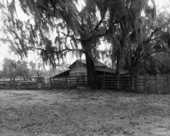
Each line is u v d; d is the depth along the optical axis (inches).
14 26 453.7
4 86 964.0
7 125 222.4
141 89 653.3
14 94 637.3
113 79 738.2
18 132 193.9
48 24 478.0
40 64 653.9
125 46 629.9
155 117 259.8
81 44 618.2
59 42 632.4
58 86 883.4
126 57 693.9
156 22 647.1
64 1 365.7
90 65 777.6
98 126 214.2
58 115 278.1
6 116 274.4
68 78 867.4
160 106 354.3
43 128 208.1
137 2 507.8
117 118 255.9
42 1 349.1
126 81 702.5
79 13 495.5
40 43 569.3
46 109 332.2
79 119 251.3
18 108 345.7
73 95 579.2
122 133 186.4
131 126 213.0
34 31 510.6
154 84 629.9
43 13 399.5
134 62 735.1
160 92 617.0
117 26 599.8
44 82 919.0
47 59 642.2
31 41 522.9
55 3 360.2
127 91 673.0
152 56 751.7
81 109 329.1
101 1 535.8
